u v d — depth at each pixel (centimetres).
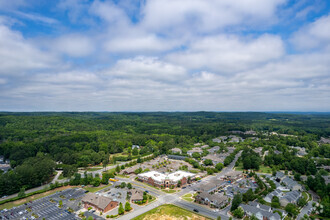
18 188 18788
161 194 18375
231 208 15112
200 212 14938
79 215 14512
